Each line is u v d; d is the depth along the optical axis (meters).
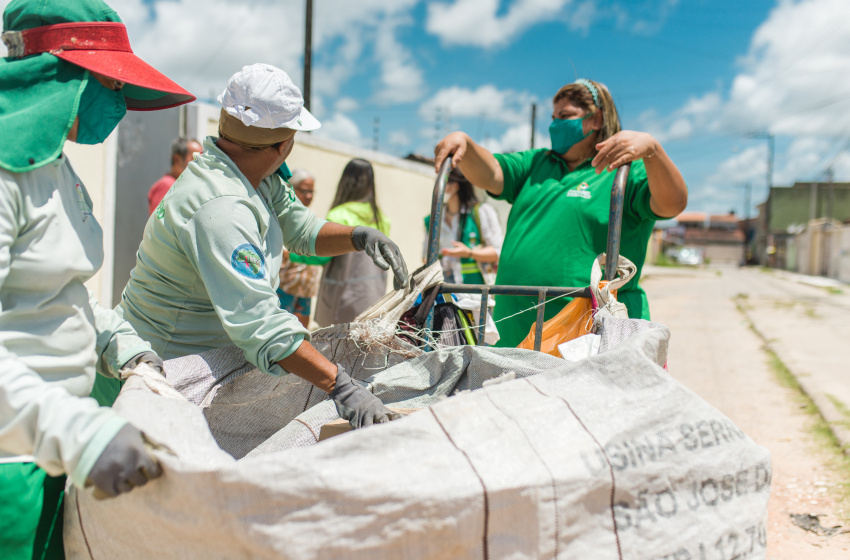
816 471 3.50
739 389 5.48
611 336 1.80
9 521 1.32
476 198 4.69
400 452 1.20
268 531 1.11
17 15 1.35
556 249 2.56
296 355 1.55
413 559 1.14
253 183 1.77
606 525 1.25
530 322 2.64
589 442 1.28
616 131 2.68
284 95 1.63
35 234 1.29
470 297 2.80
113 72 1.38
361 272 4.13
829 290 21.05
